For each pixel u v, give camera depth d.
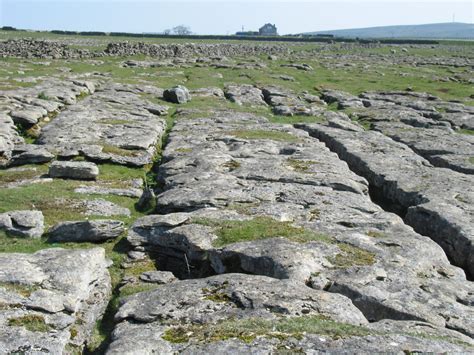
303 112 48.91
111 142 32.81
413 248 18.38
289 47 140.62
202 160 28.92
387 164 30.47
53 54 78.25
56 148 31.28
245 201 23.00
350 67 92.69
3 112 37.19
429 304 14.85
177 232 19.50
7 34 138.00
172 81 65.06
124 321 13.87
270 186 24.86
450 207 23.06
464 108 52.25
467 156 33.22
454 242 20.73
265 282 14.93
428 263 17.58
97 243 20.31
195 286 15.11
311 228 19.89
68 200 23.95
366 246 18.22
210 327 12.70
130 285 17.30
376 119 46.47
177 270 19.11
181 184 25.50
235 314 13.44
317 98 58.06
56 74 61.19
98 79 60.84
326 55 118.75
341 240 18.64
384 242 18.73
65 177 27.44
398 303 14.71
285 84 67.31
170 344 12.09
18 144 32.47
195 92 57.78
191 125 39.94
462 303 15.40
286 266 16.30
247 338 11.84
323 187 25.11
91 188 26.09
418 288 15.66
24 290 14.10
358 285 15.45
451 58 120.31
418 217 23.19
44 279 14.90
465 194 24.97
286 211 21.67
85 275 15.70
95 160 29.97
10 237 20.09
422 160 31.84
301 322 12.62
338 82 72.62
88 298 15.48
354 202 23.33
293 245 17.78
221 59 93.75
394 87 68.75
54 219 21.80
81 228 20.28
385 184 27.92
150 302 14.41
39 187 25.33
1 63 67.12
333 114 48.03
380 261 17.17
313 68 88.75
